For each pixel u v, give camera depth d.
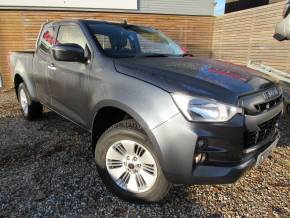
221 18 9.44
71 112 3.44
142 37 3.67
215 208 2.62
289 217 2.50
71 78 3.23
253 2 11.97
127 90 2.45
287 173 3.27
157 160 2.38
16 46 8.64
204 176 2.16
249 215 2.53
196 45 9.88
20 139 4.23
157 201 2.55
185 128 2.12
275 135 2.80
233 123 2.14
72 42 3.43
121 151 2.64
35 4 8.77
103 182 2.83
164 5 10.02
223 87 2.28
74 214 2.50
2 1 8.46
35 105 4.85
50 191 2.84
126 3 9.49
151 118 2.23
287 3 5.07
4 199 2.70
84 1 9.08
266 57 7.68
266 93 2.50
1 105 6.54
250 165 2.29
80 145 4.02
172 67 2.65
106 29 3.40
